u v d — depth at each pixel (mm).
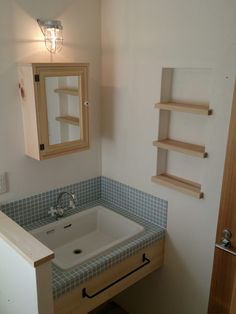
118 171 2260
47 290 1340
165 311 2191
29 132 1812
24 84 1730
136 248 1848
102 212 2238
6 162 1836
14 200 1920
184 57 1696
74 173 2209
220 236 1651
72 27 1950
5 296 1623
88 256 1685
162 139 1956
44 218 2080
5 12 1652
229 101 1551
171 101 1901
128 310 2486
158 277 2174
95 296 1684
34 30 1779
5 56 1699
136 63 1943
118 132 2184
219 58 1549
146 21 1829
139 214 2170
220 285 1724
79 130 1943
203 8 1564
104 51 2123
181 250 1972
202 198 1775
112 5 1991
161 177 1982
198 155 1697
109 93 2170
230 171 1536
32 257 1282
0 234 1494
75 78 1850
